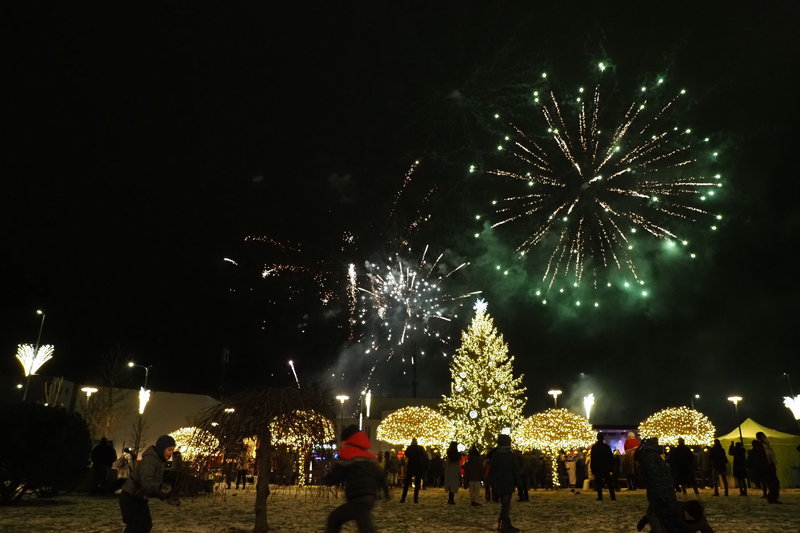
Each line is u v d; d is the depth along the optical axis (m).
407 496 24.81
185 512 16.56
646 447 8.73
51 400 34.00
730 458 30.86
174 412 43.03
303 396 12.07
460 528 13.37
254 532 11.69
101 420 37.16
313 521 14.48
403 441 34.34
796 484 30.19
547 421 31.14
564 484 31.92
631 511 16.78
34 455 17.20
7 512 15.56
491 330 39.81
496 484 12.90
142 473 7.97
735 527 12.61
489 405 38.12
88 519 14.15
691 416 29.97
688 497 22.00
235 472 12.23
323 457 12.24
